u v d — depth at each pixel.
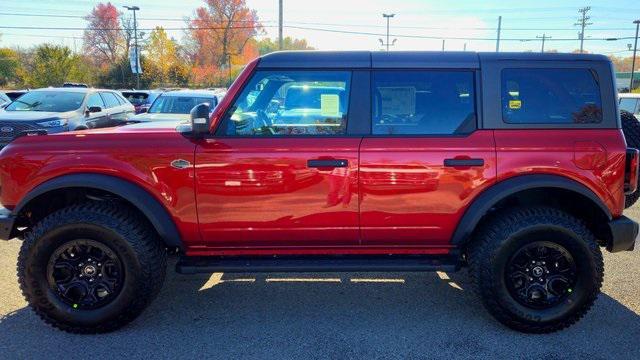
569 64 3.67
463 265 3.86
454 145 3.59
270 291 4.48
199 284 4.63
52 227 3.51
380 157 3.58
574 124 3.64
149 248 3.62
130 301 3.59
